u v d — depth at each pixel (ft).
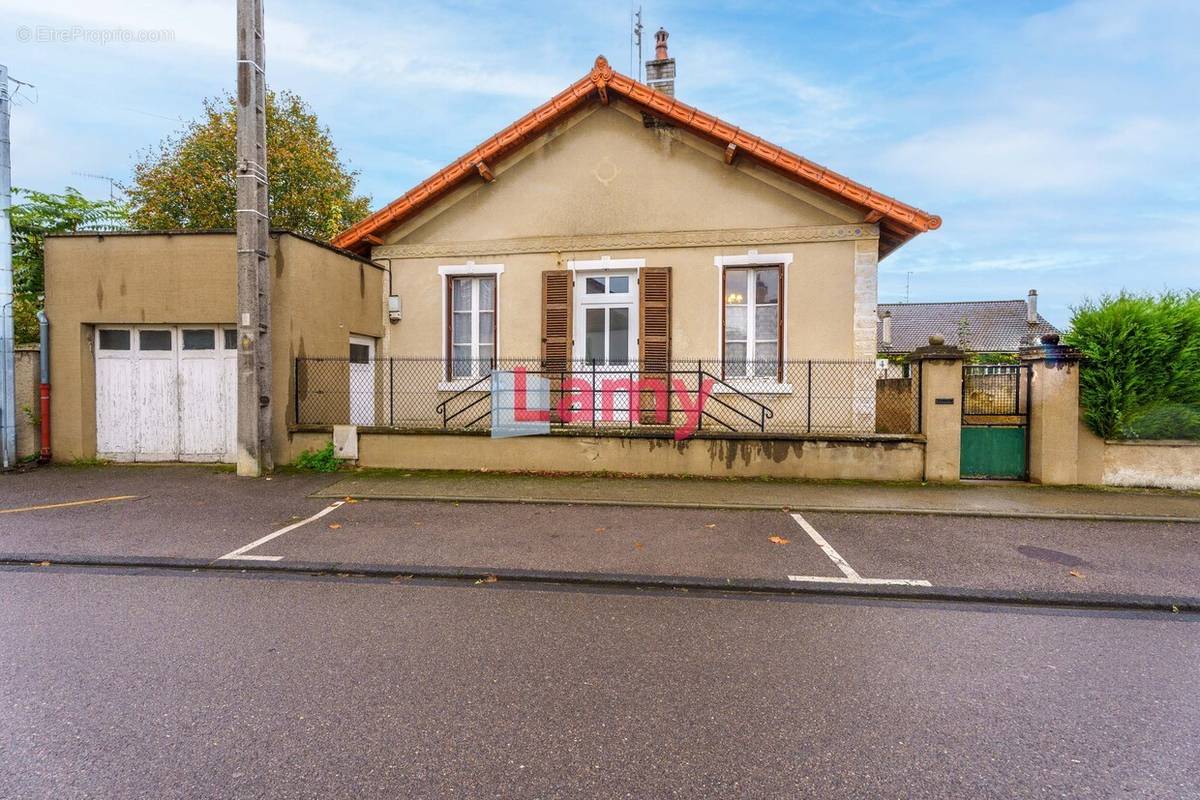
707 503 24.18
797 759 8.80
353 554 18.29
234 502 24.52
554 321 35.29
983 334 150.41
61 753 8.79
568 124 35.32
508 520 22.17
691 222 34.32
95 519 22.02
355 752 8.86
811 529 21.18
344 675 11.16
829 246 32.99
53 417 32.24
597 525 21.58
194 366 32.32
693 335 34.32
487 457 30.27
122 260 31.78
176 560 17.69
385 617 13.91
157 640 12.58
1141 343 26.81
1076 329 28.96
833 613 14.38
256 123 29.09
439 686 10.78
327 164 68.08
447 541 19.63
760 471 28.81
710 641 12.77
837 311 32.94
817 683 11.02
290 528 21.02
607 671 11.40
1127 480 27.45
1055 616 14.39
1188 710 10.28
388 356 37.32
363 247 38.11
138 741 9.09
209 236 31.45
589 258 35.29
